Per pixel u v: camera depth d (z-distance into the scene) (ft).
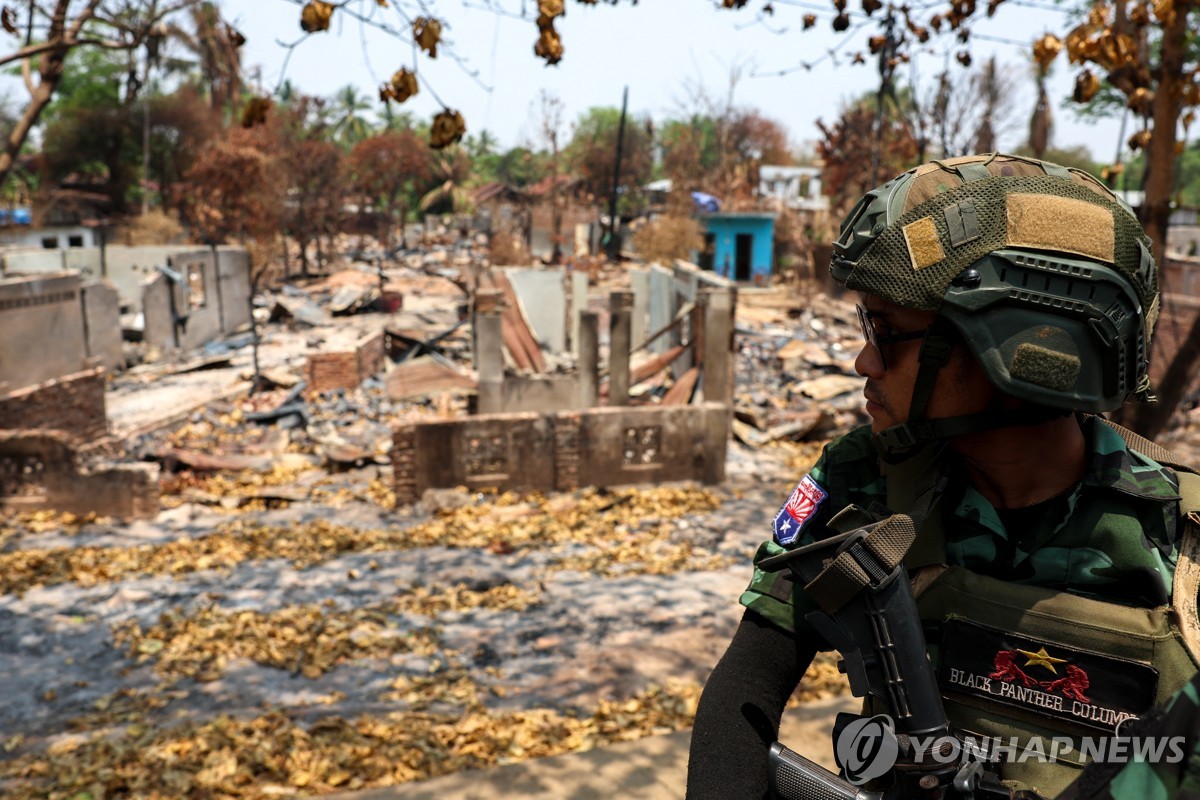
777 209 138.41
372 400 60.18
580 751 17.15
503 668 22.80
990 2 14.70
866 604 3.06
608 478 40.42
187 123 158.20
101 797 15.88
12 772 17.10
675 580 29.35
